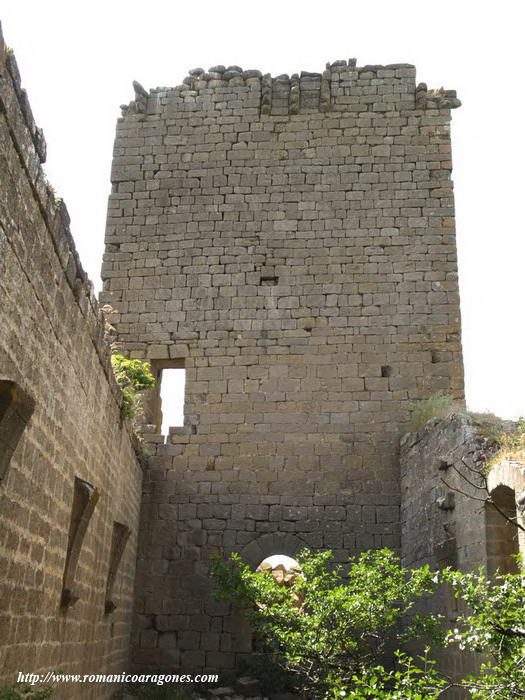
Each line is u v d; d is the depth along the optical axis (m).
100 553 11.32
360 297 18.64
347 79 20.52
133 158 20.33
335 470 17.33
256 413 17.94
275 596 13.28
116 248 19.61
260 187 19.73
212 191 19.83
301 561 15.90
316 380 18.08
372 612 11.61
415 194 19.41
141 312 19.00
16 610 6.71
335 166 19.78
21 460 6.68
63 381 8.17
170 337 18.75
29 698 6.51
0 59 5.34
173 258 19.34
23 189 6.20
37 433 7.16
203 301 18.92
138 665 16.06
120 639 14.46
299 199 19.55
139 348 18.75
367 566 12.53
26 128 6.12
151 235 19.59
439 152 19.73
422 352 18.11
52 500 7.95
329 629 11.84
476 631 7.09
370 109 20.19
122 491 13.73
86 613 10.30
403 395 17.80
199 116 20.52
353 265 18.91
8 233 5.88
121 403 12.62
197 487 17.44
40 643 7.66
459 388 17.77
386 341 18.25
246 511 17.17
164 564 16.83
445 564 12.20
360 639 12.12
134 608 16.45
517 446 10.33
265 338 18.52
